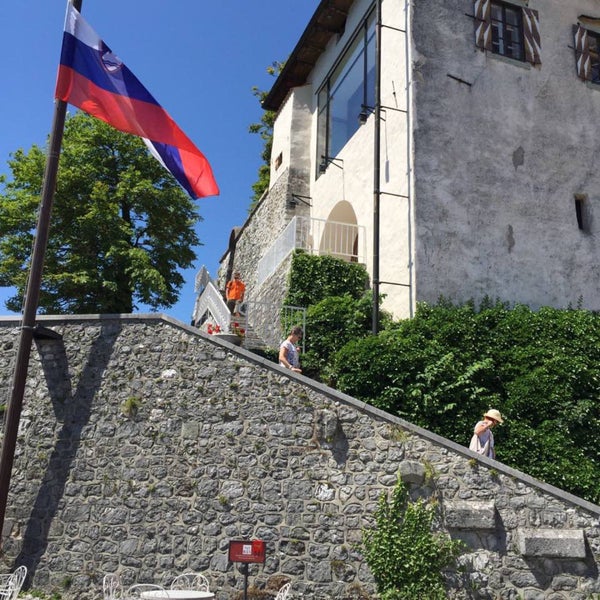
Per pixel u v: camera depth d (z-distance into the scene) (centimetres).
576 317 1337
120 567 911
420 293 1324
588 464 1133
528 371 1234
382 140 1528
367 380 1159
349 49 1806
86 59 995
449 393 1152
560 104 1557
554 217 1478
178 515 926
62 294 2000
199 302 1994
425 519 890
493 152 1459
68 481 966
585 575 874
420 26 1474
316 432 941
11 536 950
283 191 2009
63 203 2042
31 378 1040
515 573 872
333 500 913
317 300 1470
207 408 972
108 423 989
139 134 1018
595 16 1666
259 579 884
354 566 886
